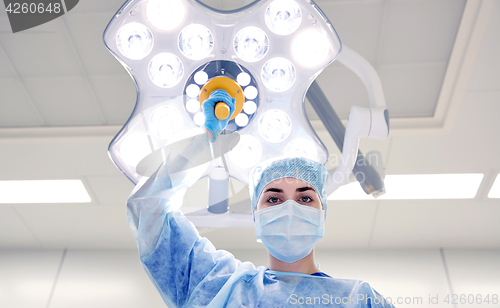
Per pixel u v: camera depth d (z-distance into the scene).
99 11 2.14
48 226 3.50
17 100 2.58
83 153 2.85
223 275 0.99
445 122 2.59
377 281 3.31
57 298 3.38
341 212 3.28
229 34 1.01
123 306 3.31
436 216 3.27
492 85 2.38
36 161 2.92
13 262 3.59
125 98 2.56
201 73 1.02
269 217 1.07
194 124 1.04
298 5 0.99
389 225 3.37
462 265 3.36
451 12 2.14
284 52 1.02
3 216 3.40
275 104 1.04
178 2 1.00
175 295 0.98
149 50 1.02
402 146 2.75
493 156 2.77
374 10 2.14
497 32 2.15
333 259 3.49
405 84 2.48
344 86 2.46
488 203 3.10
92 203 3.27
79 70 2.42
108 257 3.62
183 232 1.03
